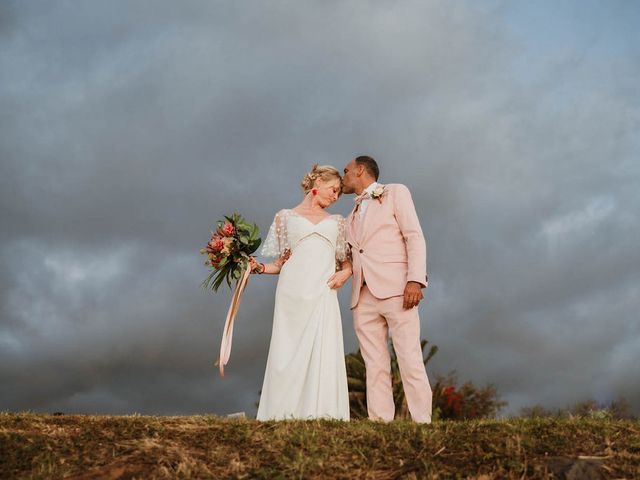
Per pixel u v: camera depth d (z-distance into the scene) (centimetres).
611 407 712
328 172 619
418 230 589
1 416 481
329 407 563
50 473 392
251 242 604
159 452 416
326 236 602
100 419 477
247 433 443
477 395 1778
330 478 394
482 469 397
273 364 575
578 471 391
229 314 600
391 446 429
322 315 583
